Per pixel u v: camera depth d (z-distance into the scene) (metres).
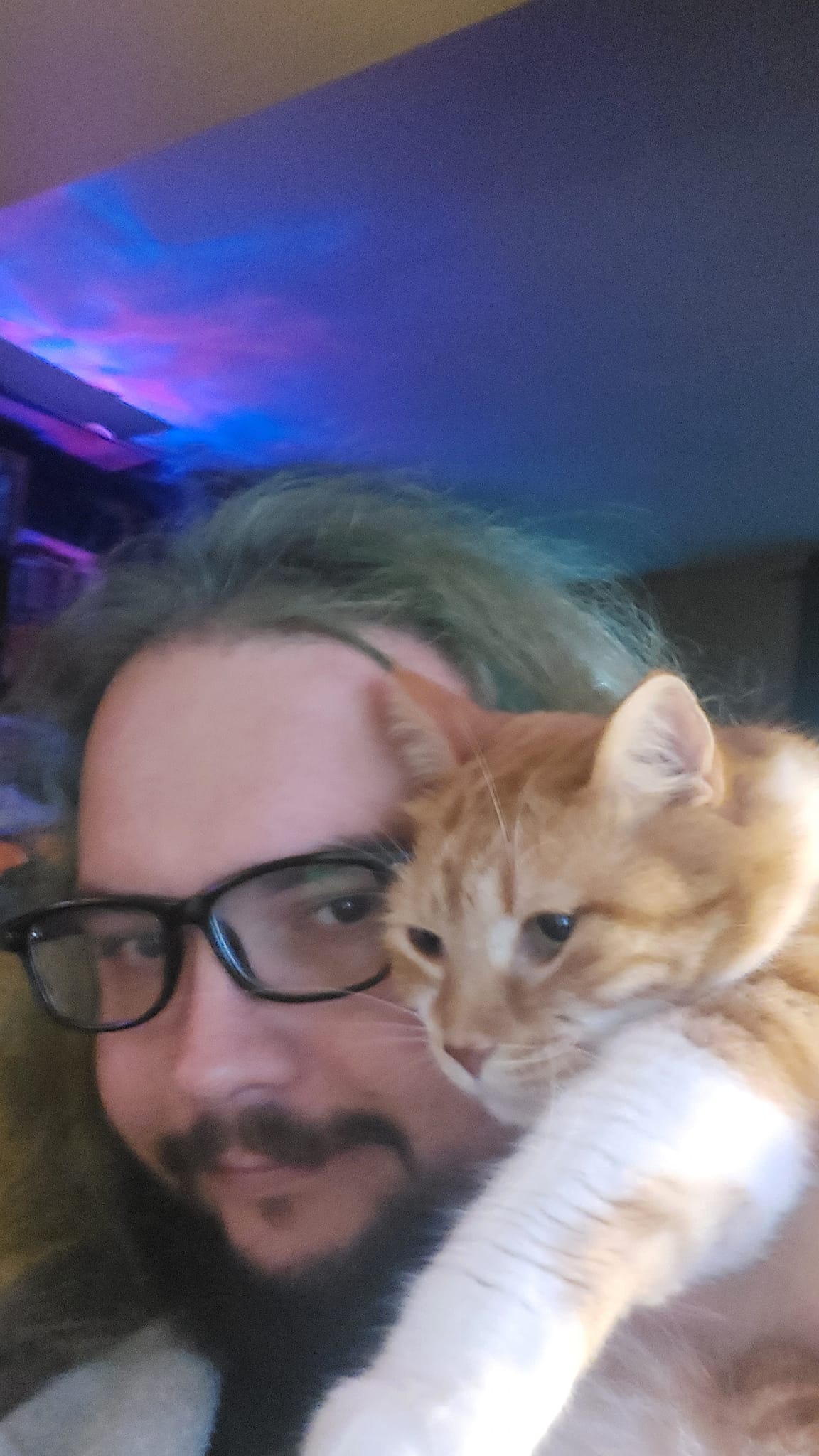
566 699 0.49
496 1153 0.44
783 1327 0.38
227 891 0.52
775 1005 0.42
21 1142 0.59
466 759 0.48
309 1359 0.45
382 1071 0.47
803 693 0.43
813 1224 0.39
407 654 0.52
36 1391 0.53
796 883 0.43
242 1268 0.49
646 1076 0.40
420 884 0.48
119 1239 0.56
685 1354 0.38
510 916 0.45
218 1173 0.50
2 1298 0.57
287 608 0.55
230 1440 0.46
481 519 0.51
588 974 0.43
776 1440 0.36
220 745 0.54
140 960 0.54
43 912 0.59
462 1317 0.37
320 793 0.51
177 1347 0.51
